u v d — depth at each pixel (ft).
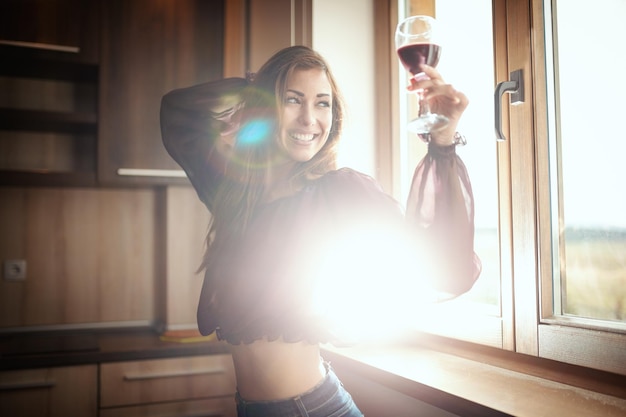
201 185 5.56
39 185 8.41
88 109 8.89
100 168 7.97
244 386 4.30
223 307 4.27
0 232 8.52
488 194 5.47
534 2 4.72
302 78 4.33
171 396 7.45
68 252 8.79
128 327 8.95
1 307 8.46
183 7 8.41
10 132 8.57
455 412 4.33
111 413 7.22
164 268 8.82
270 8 7.68
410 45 3.51
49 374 7.02
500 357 5.21
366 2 6.94
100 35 8.06
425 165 3.44
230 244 4.43
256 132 4.51
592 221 4.37
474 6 5.65
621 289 4.17
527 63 4.78
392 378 5.03
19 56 7.71
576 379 4.51
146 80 8.21
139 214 9.13
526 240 4.80
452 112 3.20
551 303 4.67
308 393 4.12
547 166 4.67
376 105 6.91
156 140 8.21
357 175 4.27
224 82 5.72
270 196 4.50
